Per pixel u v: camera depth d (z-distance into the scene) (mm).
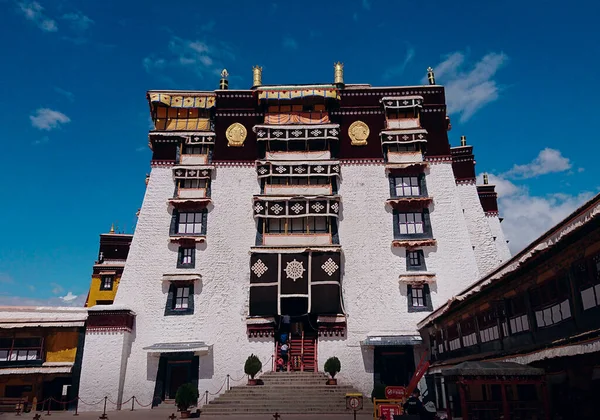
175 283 26750
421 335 24734
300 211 27672
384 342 24125
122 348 24625
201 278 26781
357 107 30125
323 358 25062
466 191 32438
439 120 29812
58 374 24156
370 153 29312
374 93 30328
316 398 20984
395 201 27766
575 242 10766
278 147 29500
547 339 12273
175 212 28406
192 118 30688
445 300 26047
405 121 29719
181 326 25922
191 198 28344
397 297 26266
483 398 15734
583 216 9930
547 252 11711
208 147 29844
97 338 24656
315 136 29219
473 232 31484
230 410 19938
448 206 28000
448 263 26828
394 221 27828
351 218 27969
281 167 28625
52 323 24688
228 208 28359
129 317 25391
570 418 11398
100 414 21531
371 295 26359
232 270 27094
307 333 26125
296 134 29281
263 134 29250
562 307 11594
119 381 24078
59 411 23172
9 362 24062
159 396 24469
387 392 16094
